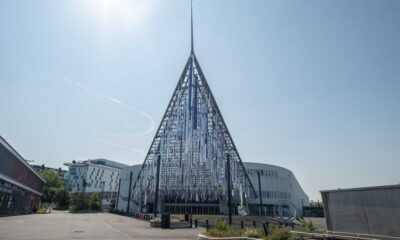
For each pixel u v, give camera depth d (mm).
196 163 52438
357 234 13820
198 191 55375
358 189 14508
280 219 22172
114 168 154875
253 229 17109
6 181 37062
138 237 18469
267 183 79625
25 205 53062
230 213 38438
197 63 54062
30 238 16266
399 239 12125
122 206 83188
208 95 54688
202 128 51656
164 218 27688
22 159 43094
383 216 13141
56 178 117312
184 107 53844
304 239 15828
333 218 15570
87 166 140500
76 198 83500
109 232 21469
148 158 64062
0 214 37750
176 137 56125
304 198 111562
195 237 19141
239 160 61125
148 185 60000
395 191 12828
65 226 25984
